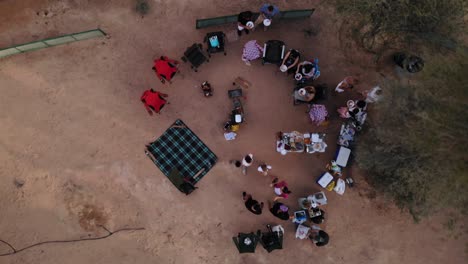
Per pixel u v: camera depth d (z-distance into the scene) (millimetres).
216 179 16828
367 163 15477
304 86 16312
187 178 16578
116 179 16750
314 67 15992
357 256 16891
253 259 16844
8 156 16672
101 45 16875
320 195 16422
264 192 16891
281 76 17078
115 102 16828
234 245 16812
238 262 16812
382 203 16891
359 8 14617
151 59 16938
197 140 16828
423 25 14836
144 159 16766
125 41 16938
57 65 16812
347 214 16938
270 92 17078
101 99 16828
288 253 16875
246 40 17078
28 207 16703
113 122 16781
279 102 17062
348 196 16938
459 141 13211
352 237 16891
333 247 16891
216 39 15977
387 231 16906
